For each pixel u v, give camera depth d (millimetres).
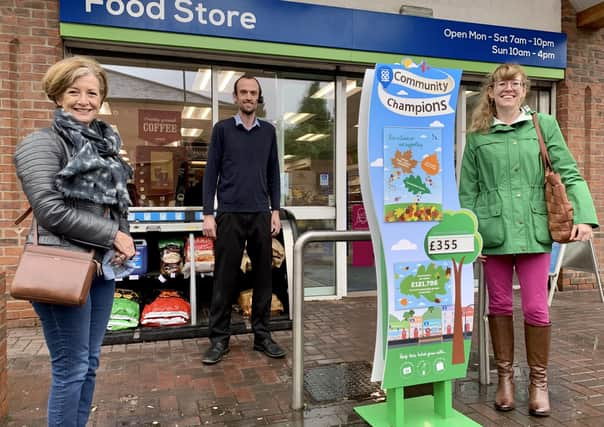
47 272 1760
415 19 5512
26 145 1821
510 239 2777
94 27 4465
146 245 4508
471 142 3010
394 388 2547
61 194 1821
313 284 5824
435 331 2580
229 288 3740
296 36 5082
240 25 4879
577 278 6457
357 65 5555
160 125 5164
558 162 2830
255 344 3934
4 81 4461
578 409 2885
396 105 2486
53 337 1903
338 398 3004
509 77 2803
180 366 3580
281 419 2736
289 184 5715
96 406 2896
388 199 2477
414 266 2529
